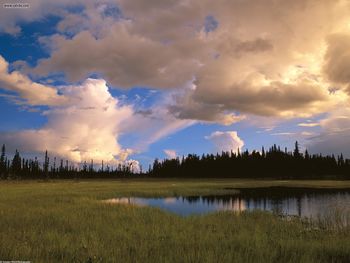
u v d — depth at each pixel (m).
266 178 112.62
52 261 9.18
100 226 15.21
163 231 14.00
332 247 11.38
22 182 78.81
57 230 14.20
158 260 9.48
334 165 126.62
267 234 14.27
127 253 10.31
